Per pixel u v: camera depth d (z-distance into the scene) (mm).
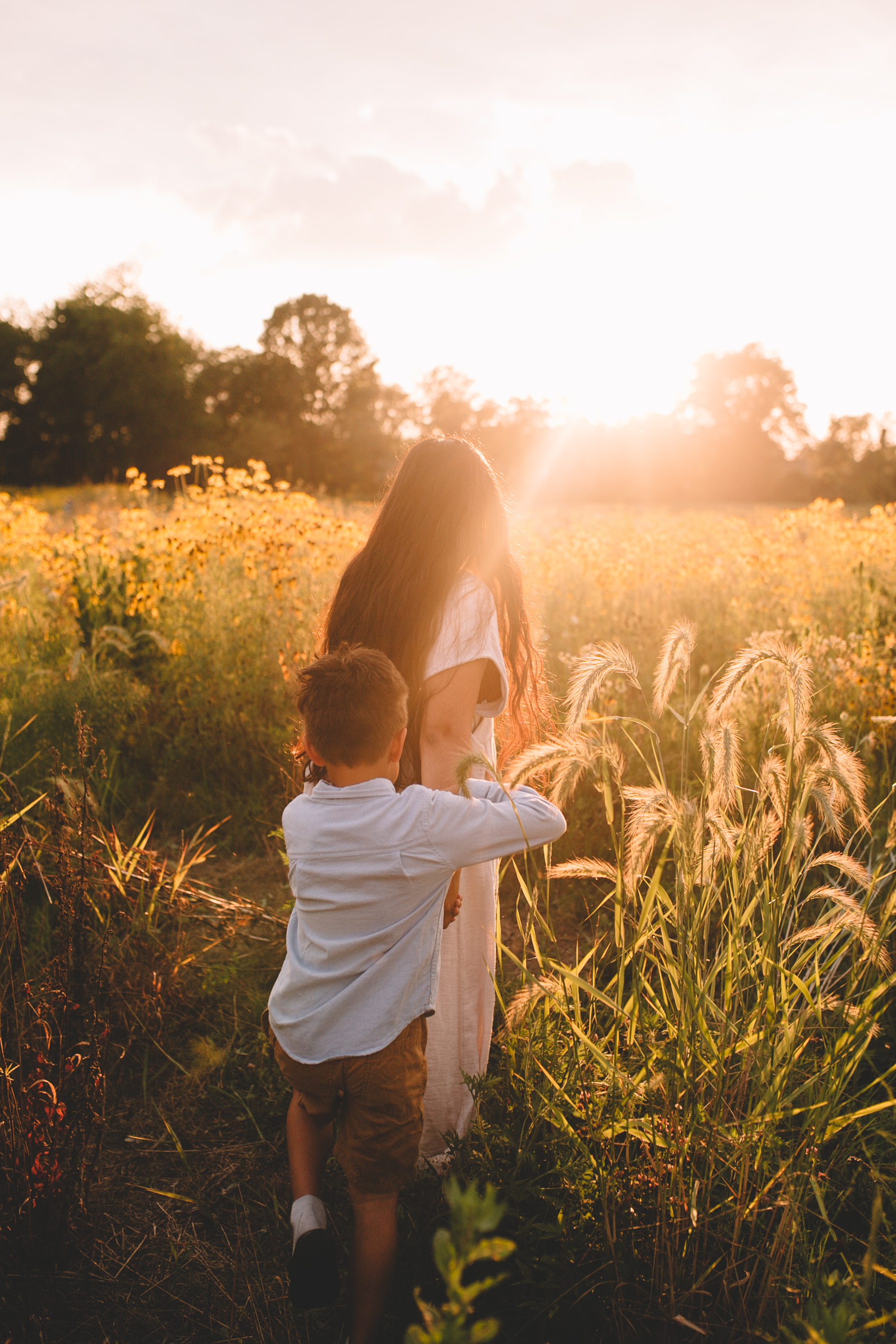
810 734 1796
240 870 3631
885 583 6016
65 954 2129
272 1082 2367
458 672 1759
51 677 4398
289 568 5977
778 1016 1772
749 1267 1601
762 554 7289
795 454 74812
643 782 3566
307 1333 1686
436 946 1681
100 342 53625
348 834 1604
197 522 7047
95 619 5035
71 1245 1848
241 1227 1951
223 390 62906
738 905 1846
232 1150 2191
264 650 4859
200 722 4340
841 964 2303
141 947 2730
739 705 3504
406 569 1825
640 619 5375
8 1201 1719
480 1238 1694
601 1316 1583
